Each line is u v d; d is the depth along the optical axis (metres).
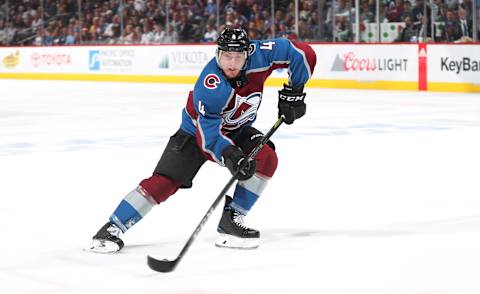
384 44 24.77
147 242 6.92
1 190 9.61
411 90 24.39
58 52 32.56
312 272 5.92
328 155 12.11
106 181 10.19
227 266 6.12
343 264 6.13
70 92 26.09
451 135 14.33
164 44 29.58
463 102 20.62
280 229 7.38
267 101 21.97
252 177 6.62
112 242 6.52
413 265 6.07
